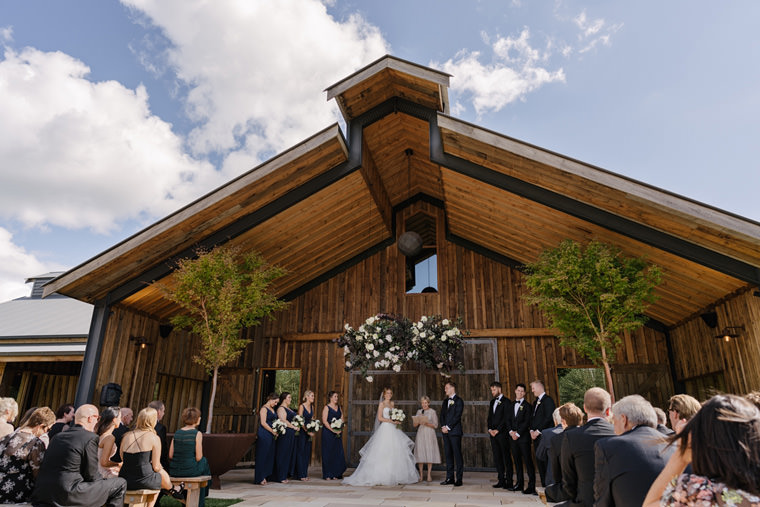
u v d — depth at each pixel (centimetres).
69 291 689
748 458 114
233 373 1021
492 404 691
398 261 1057
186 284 693
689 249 608
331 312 1044
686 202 546
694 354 811
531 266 716
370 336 884
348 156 771
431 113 761
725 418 120
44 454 314
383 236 1062
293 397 2444
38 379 1059
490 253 1023
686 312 807
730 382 691
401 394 957
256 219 757
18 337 899
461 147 699
